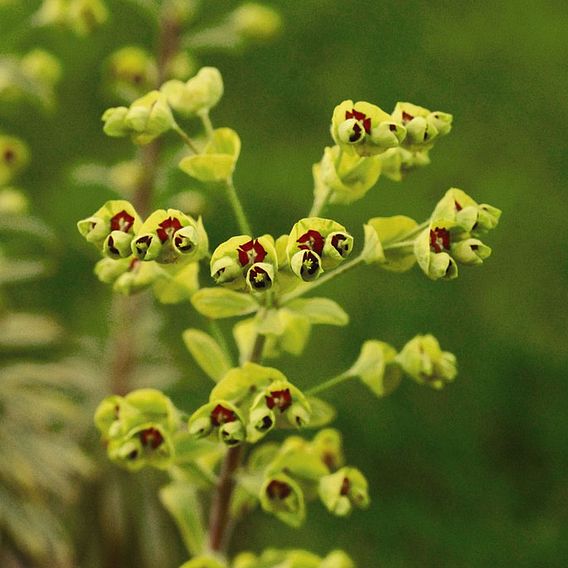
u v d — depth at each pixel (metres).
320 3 1.88
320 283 0.78
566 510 1.34
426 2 1.93
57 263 1.45
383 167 0.78
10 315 1.02
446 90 1.82
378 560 1.28
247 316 1.44
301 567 0.82
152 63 1.03
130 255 0.76
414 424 1.40
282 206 1.58
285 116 1.73
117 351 1.06
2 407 0.96
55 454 0.95
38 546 0.94
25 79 0.93
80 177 1.01
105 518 1.00
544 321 1.53
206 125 0.79
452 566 1.29
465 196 0.77
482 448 1.39
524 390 1.45
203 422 0.76
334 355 1.45
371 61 1.83
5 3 1.05
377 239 0.77
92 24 1.00
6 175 1.02
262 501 0.79
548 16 1.95
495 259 1.60
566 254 1.61
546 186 1.69
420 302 1.52
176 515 0.83
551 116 1.80
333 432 0.83
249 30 1.03
